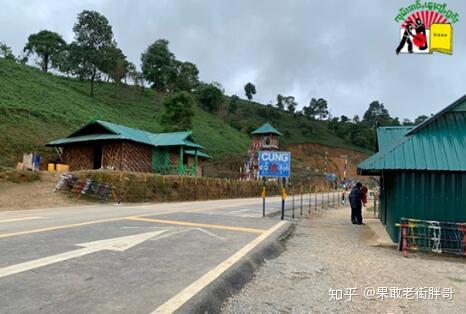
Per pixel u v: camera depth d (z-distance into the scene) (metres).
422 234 10.09
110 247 7.36
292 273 6.82
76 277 5.23
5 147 29.97
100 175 21.91
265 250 8.17
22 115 36.81
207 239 8.90
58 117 41.12
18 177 21.25
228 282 5.51
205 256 6.99
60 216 12.64
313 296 5.66
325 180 67.00
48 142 34.22
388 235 12.58
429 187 10.58
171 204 21.78
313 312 5.00
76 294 4.53
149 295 4.61
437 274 7.72
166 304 4.30
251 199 32.19
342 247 10.16
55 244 7.42
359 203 16.50
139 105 69.44
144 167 31.77
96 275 5.38
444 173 10.51
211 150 59.06
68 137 31.89
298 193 49.28
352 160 99.44
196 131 65.38
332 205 29.83
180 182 27.56
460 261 9.27
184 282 5.23
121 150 29.34
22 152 30.75
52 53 82.06
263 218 14.78
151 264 6.19
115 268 5.82
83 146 31.36
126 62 78.88
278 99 131.38
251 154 54.06
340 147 102.69
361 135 112.19
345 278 6.84
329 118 135.25
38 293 4.51
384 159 10.51
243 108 115.38
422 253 9.93
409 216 10.64
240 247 8.05
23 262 5.93
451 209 10.34
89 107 53.25
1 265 5.72
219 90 94.06
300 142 99.06
